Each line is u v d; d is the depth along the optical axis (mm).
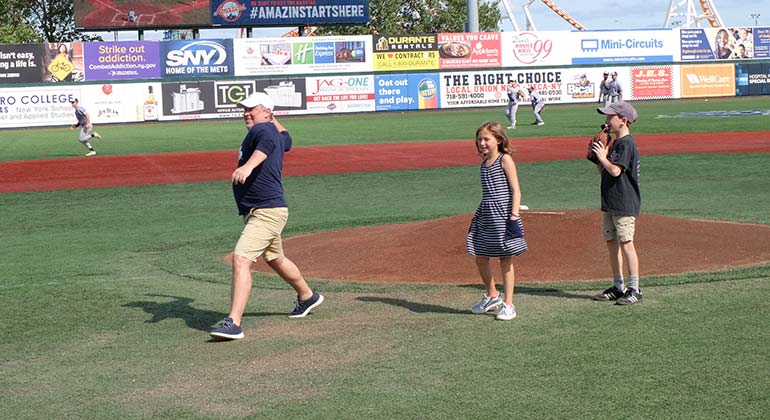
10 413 5637
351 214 14977
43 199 18547
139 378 6273
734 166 20516
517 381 5859
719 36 64000
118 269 10656
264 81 56500
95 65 54875
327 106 57844
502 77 60469
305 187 19531
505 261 7512
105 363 6664
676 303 7848
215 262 11023
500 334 7051
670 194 16172
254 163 7336
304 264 10492
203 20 57719
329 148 29656
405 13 104250
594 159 7957
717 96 64312
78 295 9117
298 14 59031
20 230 14320
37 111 53094
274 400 5703
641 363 6137
